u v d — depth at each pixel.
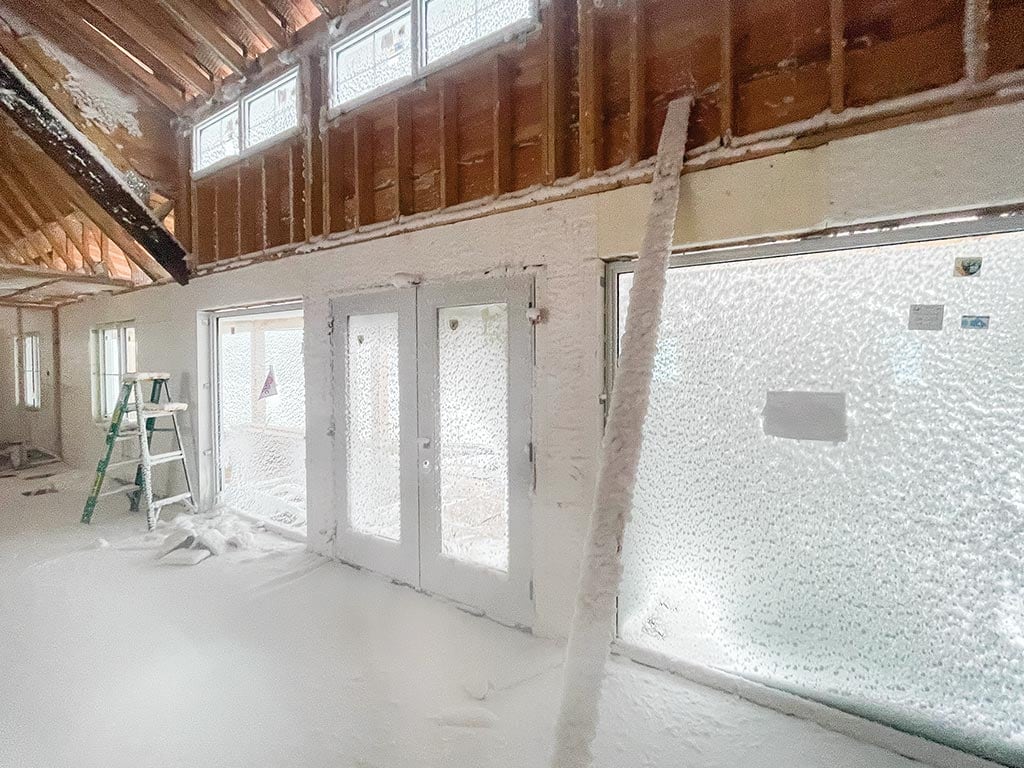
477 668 2.11
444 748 1.70
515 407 2.39
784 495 1.93
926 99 1.48
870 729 1.70
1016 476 1.57
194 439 4.41
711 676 1.99
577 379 2.18
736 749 1.68
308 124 3.28
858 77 1.65
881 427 1.75
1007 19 1.42
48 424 7.25
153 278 4.73
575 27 2.23
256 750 1.69
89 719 1.83
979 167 1.43
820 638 1.87
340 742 1.72
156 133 4.19
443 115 2.58
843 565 1.83
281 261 3.54
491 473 2.56
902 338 1.71
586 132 2.12
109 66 3.87
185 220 4.31
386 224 2.87
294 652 2.26
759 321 1.95
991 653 1.61
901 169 1.54
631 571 2.24
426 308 2.71
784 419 1.91
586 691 1.45
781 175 1.73
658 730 1.77
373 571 3.08
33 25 3.46
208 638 2.39
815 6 1.73
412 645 2.30
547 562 2.29
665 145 1.89
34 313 7.32
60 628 2.49
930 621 1.70
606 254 2.08
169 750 1.69
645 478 2.20
